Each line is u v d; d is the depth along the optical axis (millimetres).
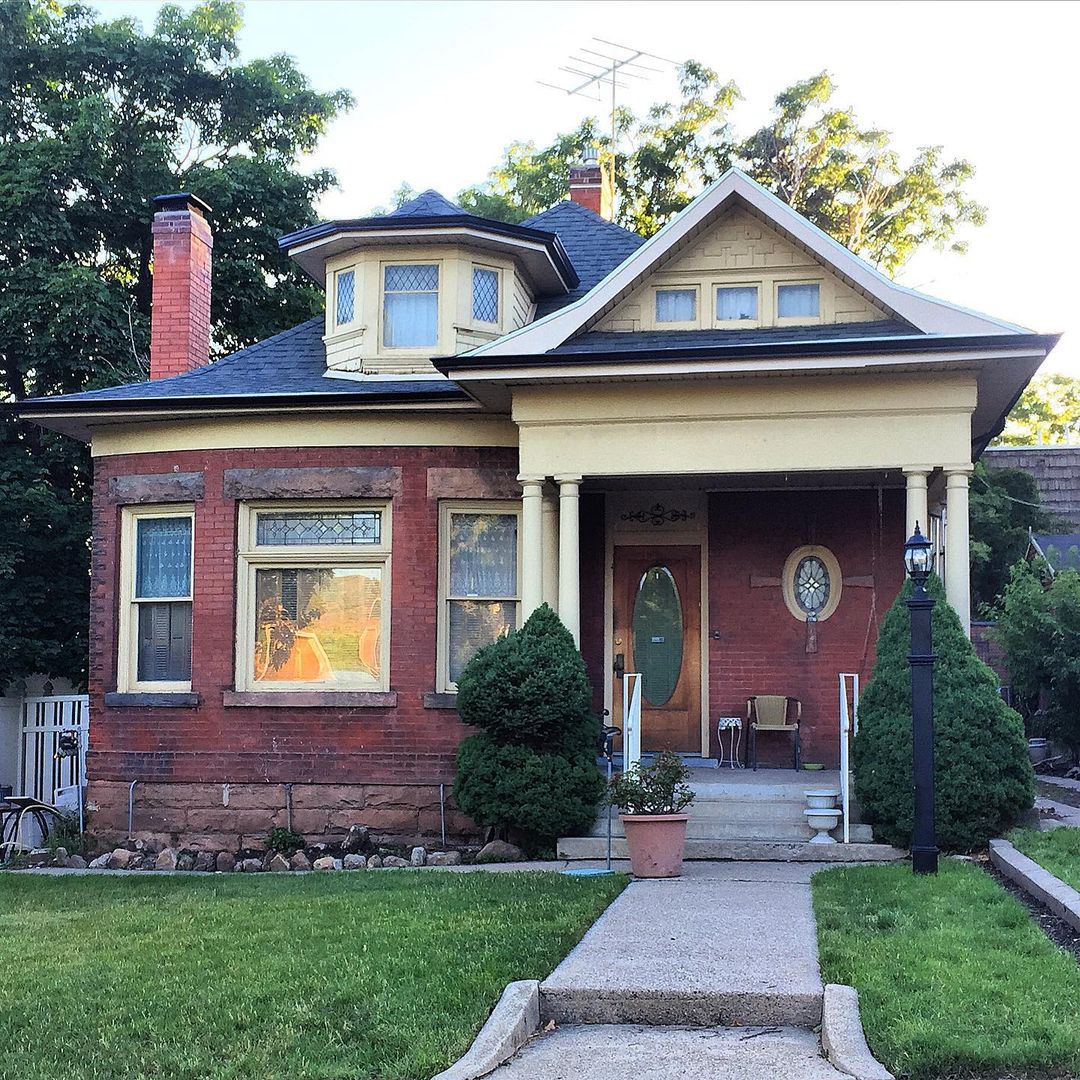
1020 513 26438
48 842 13766
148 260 22422
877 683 11555
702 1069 5961
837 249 12562
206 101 24156
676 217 12852
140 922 9211
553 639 11969
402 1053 6059
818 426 12070
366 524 13656
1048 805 13844
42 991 7281
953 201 34500
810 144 34500
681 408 12266
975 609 24859
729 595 14539
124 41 22625
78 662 19984
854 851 11086
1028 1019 6062
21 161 19891
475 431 13438
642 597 14875
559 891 9625
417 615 13273
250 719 13414
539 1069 6020
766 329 12961
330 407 13312
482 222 13977
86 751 14398
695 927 8180
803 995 6621
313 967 7492
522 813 11688
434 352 14289
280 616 13703
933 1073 5609
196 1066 5941
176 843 13422
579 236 17250
